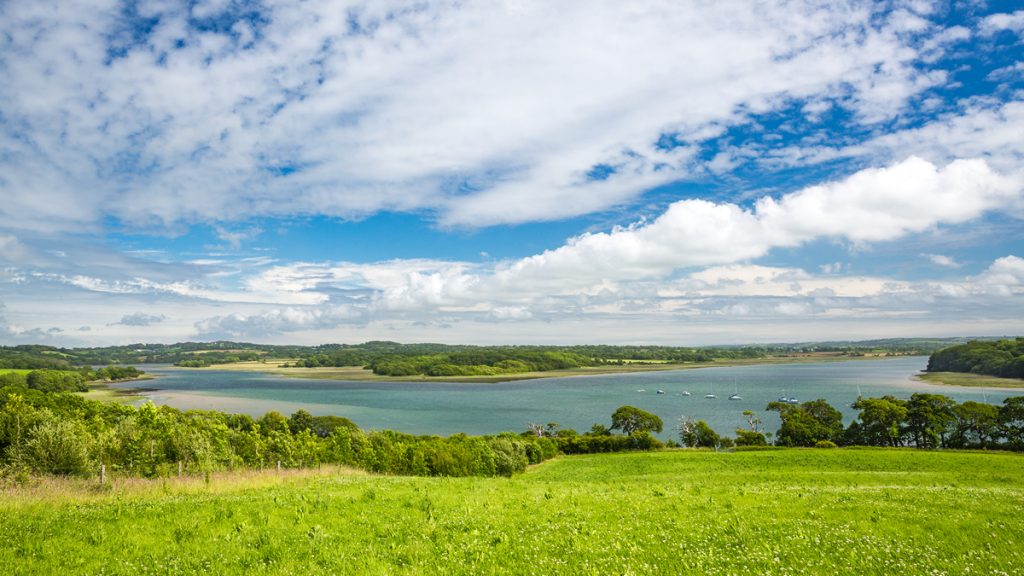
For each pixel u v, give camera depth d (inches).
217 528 622.2
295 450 2111.2
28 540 557.0
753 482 1942.7
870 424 4650.6
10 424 1792.6
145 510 698.8
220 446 1781.5
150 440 1568.7
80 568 486.6
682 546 553.0
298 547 546.9
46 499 815.7
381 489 951.6
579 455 4249.5
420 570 480.4
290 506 737.0
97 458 1432.1
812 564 494.9
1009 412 4015.8
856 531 616.4
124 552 531.2
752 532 609.9
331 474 1553.9
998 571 472.1
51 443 1355.8
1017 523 645.9
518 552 532.1
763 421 6579.7
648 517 705.0
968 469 2650.1
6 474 1176.2
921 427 4458.7
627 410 5305.1
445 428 5930.1
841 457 3134.8
